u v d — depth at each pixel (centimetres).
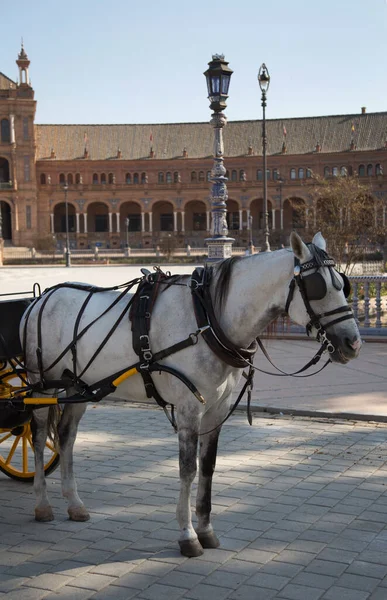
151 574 512
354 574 508
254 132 12175
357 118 12019
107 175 11862
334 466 761
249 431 911
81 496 682
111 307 591
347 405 1022
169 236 11381
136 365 556
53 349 617
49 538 583
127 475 745
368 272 3950
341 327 497
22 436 726
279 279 518
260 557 538
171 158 11856
